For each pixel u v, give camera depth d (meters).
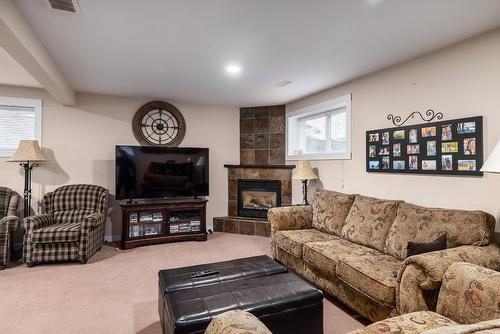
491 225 2.10
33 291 2.74
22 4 1.99
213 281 2.07
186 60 3.05
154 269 3.32
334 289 2.55
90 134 4.47
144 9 2.05
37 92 4.19
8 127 4.11
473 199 2.43
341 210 3.27
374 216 2.82
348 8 2.03
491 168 1.77
